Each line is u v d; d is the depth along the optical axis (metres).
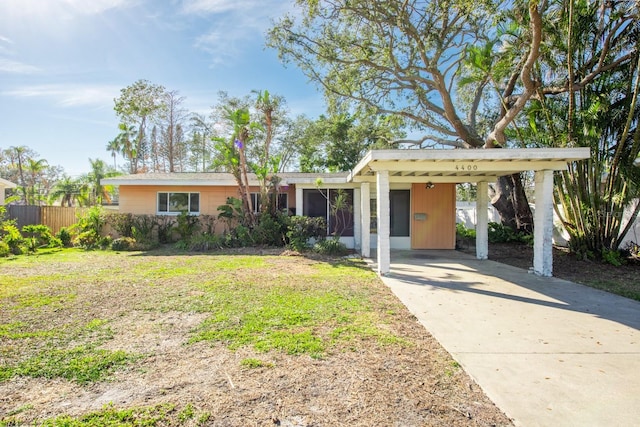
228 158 13.05
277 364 3.38
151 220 14.03
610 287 6.87
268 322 4.56
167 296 5.85
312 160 27.45
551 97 11.09
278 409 2.64
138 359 3.48
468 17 11.95
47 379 3.07
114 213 13.86
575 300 5.89
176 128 31.89
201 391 2.89
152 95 30.80
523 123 13.14
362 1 12.81
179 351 3.67
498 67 10.53
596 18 9.60
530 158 7.16
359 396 2.83
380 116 18.84
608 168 9.82
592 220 10.00
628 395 2.87
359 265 9.44
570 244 10.60
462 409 2.67
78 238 12.95
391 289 6.61
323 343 3.90
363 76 15.49
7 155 35.56
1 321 4.59
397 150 7.17
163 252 11.66
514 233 14.50
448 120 15.12
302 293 6.12
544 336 4.22
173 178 14.86
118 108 30.55
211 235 13.11
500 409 2.67
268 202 13.20
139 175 16.16
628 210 10.93
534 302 5.75
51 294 5.99
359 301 5.68
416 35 13.47
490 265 9.55
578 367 3.39
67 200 24.72
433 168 7.84
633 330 4.44
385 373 3.23
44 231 13.05
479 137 15.55
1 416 2.53
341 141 24.59
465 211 19.70
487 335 4.25
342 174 14.63
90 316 4.81
